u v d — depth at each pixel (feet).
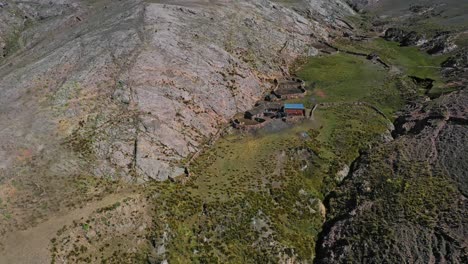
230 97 319.68
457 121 290.97
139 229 212.23
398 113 335.26
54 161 236.02
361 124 313.53
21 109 269.85
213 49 348.18
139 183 236.43
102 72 296.51
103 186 229.66
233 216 229.25
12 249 191.83
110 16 391.86
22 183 222.48
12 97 282.15
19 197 215.72
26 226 202.18
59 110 267.18
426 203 231.30
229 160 268.82
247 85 337.93
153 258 201.67
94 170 236.43
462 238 207.31
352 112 328.08
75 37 359.25
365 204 242.99
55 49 337.93
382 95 356.59
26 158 236.02
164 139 263.70
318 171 273.75
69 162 237.04
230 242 219.00
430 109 316.19
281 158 272.31
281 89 353.92
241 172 259.80
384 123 318.24
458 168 250.37
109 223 209.97
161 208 223.92
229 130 294.46
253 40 391.86
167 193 233.76
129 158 246.27
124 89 283.38
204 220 225.35
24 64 329.93
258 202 240.12
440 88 360.07
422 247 210.18
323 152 285.23
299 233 236.43
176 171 249.75
